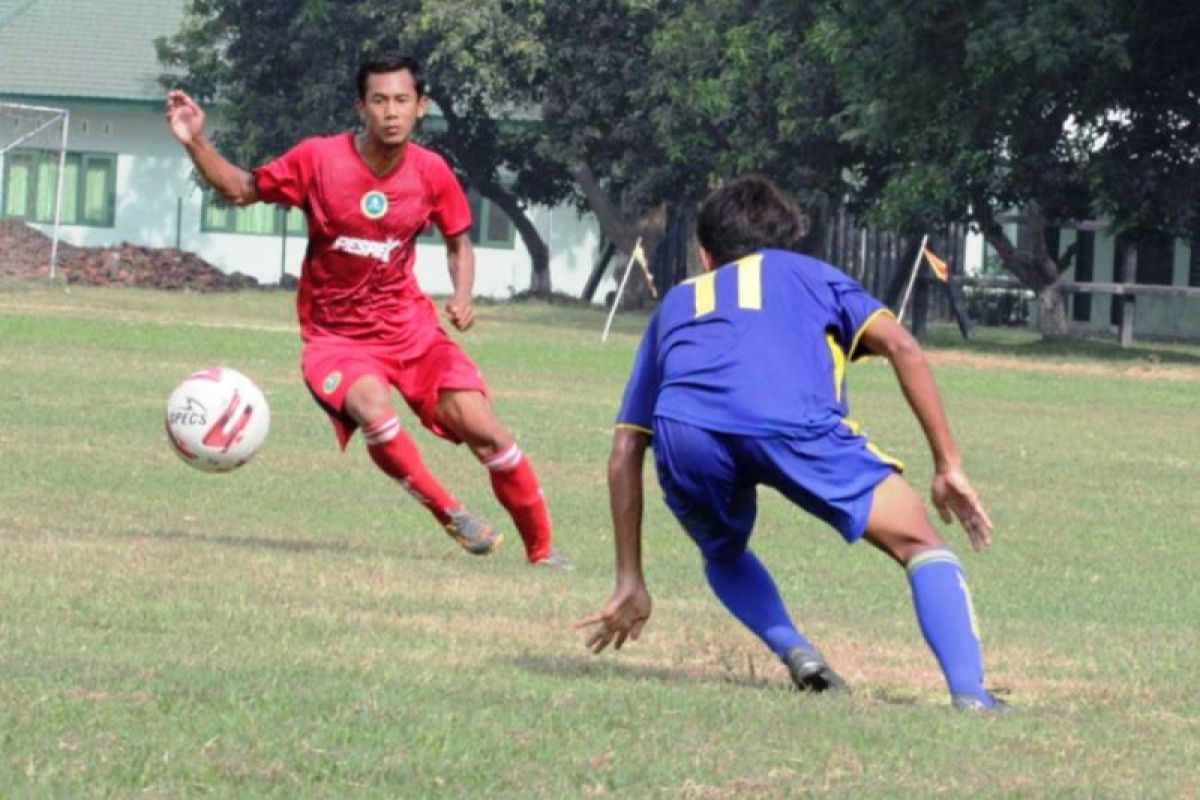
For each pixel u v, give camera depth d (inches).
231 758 532.1
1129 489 1518.2
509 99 4389.8
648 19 4153.5
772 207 679.7
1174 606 968.9
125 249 4638.3
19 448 1434.5
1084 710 678.5
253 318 3479.3
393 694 627.2
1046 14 2957.7
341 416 997.8
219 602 823.1
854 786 533.0
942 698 691.4
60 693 601.9
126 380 2065.7
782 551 1108.5
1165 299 4170.8
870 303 658.2
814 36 3388.3
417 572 952.9
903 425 1964.8
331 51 4490.7
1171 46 3110.2
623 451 675.4
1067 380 2760.8
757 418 644.7
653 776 533.6
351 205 985.5
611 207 4436.5
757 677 721.0
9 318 3080.7
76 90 5024.6
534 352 2881.4
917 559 655.1
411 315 1011.3
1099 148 3334.2
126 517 1119.6
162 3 5305.1
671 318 668.1
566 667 714.2
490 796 508.4
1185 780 563.2
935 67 3171.8
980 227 3563.0
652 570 1015.0
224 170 970.1
